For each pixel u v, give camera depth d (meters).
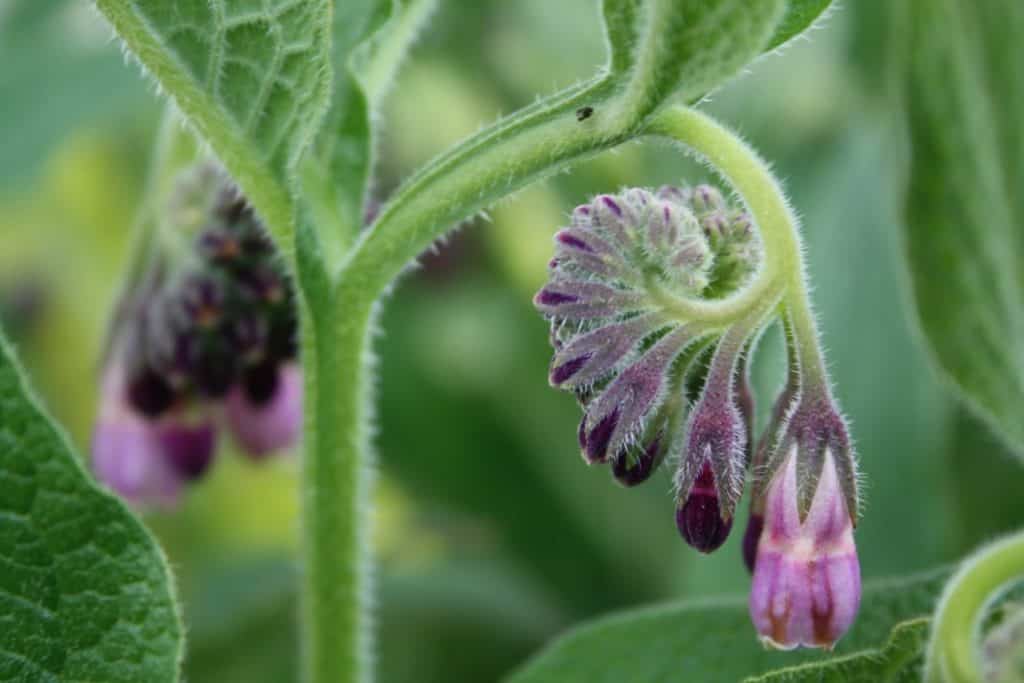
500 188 0.27
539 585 0.41
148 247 0.32
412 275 0.47
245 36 0.27
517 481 0.42
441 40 0.50
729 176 0.26
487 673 0.39
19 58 0.44
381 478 0.44
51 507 0.27
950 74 0.30
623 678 0.29
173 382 0.32
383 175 0.50
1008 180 0.30
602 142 0.26
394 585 0.39
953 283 0.30
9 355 0.27
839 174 0.38
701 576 0.34
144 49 0.27
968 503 0.37
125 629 0.27
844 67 0.45
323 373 0.28
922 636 0.26
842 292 0.36
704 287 0.27
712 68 0.26
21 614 0.27
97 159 0.50
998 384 0.30
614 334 0.26
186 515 0.44
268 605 0.39
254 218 0.32
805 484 0.26
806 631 0.25
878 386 0.35
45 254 0.51
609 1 0.26
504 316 0.45
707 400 0.26
